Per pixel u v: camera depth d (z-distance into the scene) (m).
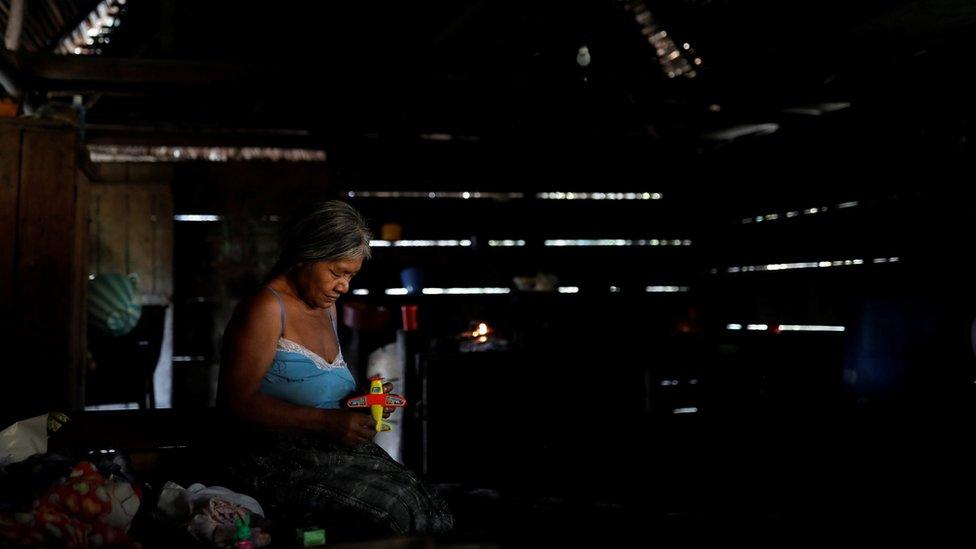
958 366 7.03
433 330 9.16
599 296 9.50
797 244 9.07
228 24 7.25
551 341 8.26
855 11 6.25
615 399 8.21
